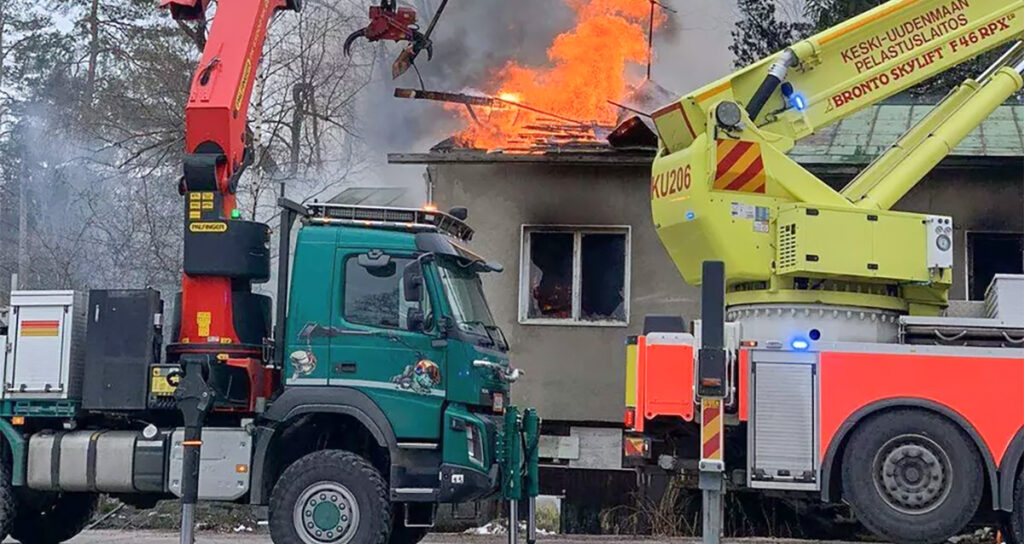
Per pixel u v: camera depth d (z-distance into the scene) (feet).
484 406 34.01
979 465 30.50
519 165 52.65
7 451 36.09
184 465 32.86
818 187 34.06
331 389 32.99
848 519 40.01
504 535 46.85
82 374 36.01
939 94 74.95
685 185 33.71
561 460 51.39
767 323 33.63
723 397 30.35
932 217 33.50
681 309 51.31
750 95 34.96
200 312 34.86
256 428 33.42
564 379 51.55
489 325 36.01
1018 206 50.03
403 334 33.09
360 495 32.35
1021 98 64.80
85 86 114.21
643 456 31.68
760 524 46.50
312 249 33.71
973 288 50.57
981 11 37.22
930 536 30.40
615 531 49.19
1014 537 30.71
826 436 30.89
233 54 36.24
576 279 52.44
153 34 99.76
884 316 33.65
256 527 48.73
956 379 30.68
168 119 88.58
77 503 40.01
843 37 35.83
